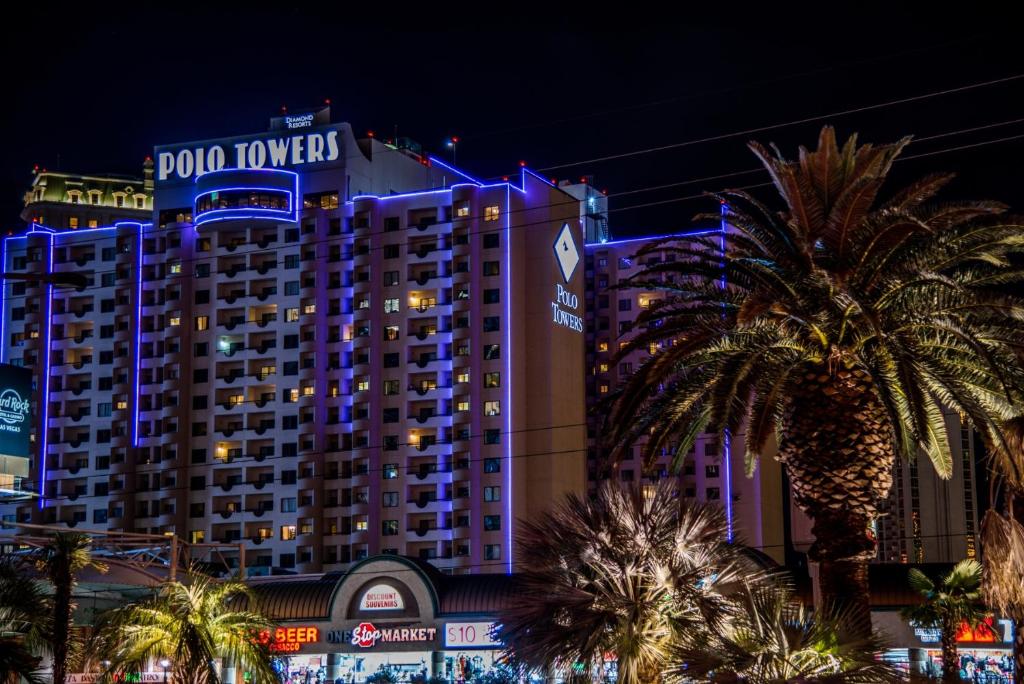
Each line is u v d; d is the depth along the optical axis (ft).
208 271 525.75
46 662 181.98
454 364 483.10
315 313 507.30
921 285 101.60
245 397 513.04
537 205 497.87
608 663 94.63
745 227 109.29
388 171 539.29
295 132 527.40
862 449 102.78
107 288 541.75
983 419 96.58
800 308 103.76
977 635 259.60
